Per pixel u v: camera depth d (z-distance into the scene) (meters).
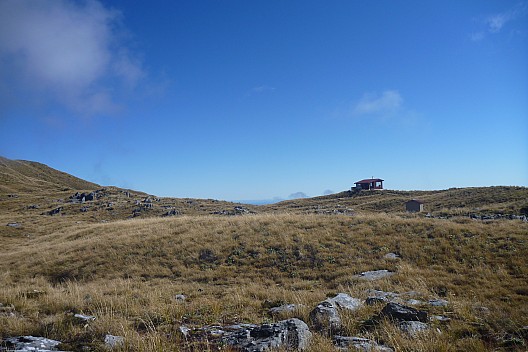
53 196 85.25
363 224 24.11
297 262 18.61
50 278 19.81
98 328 7.49
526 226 20.73
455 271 15.19
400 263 16.91
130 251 22.30
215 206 66.62
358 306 9.16
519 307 9.27
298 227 24.58
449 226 21.72
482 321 7.67
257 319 9.02
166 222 30.50
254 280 16.69
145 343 6.48
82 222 49.62
